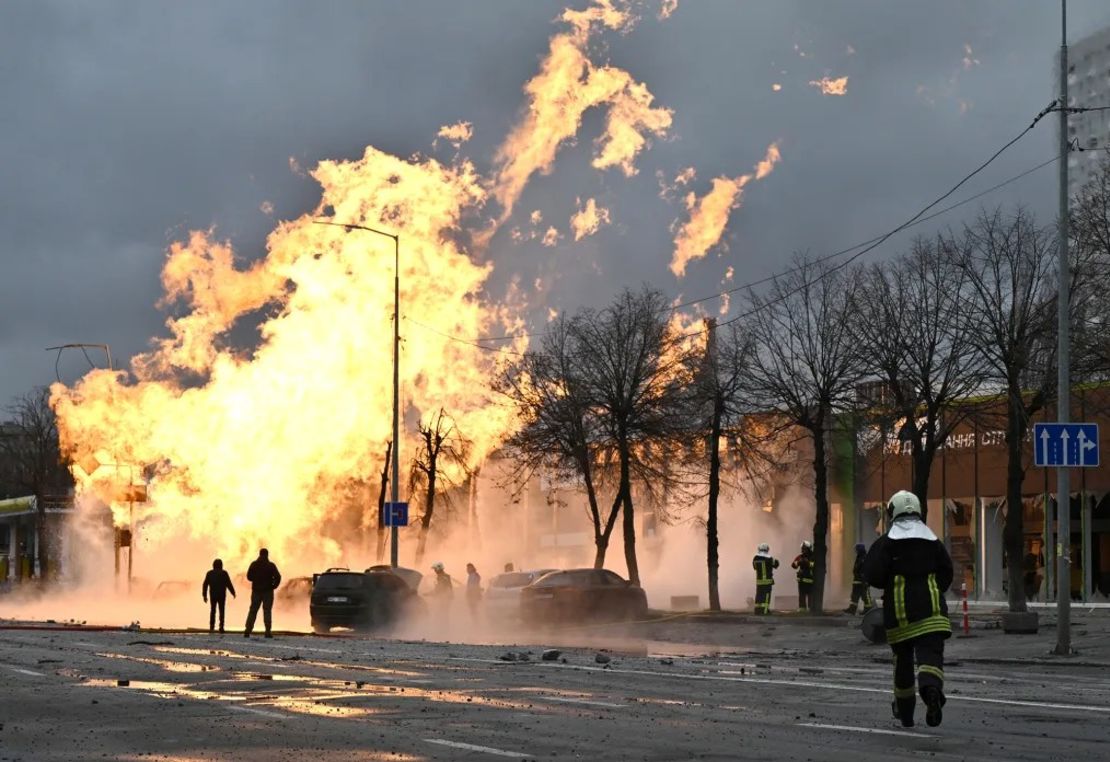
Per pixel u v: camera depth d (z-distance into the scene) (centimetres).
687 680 1977
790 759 1120
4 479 9488
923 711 1523
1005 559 4731
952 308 3756
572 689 1806
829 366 4150
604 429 4838
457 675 2059
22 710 1548
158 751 1202
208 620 5109
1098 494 4403
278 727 1369
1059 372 2672
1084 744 1223
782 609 4888
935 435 4147
